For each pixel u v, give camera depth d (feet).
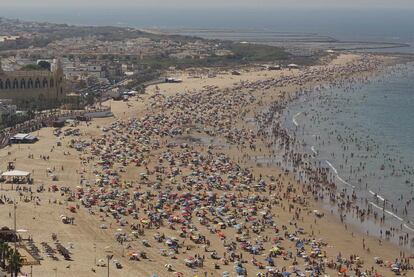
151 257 504.02
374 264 527.40
